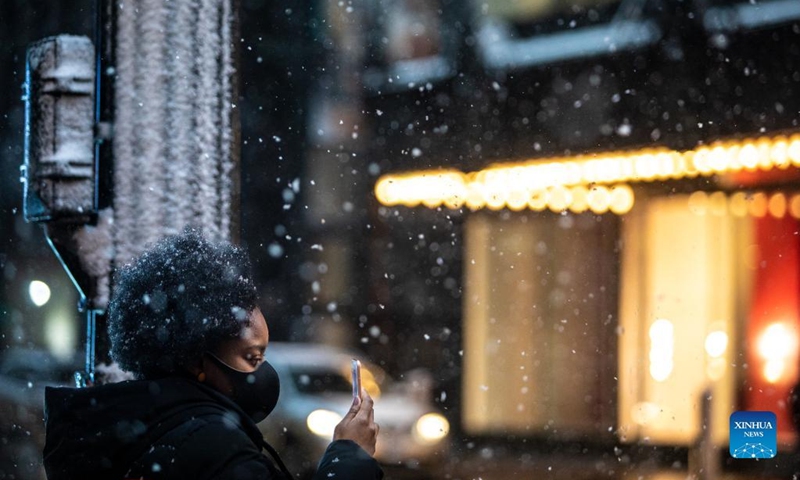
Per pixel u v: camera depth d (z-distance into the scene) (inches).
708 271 820.6
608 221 868.6
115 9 171.9
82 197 172.1
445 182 970.7
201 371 129.5
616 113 860.0
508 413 910.4
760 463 672.4
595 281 873.5
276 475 121.2
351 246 1050.1
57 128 174.1
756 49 791.1
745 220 804.0
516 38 930.7
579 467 753.0
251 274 133.2
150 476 119.2
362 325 1031.6
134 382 125.9
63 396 127.3
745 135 797.9
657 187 843.4
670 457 775.1
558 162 892.0
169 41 171.6
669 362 835.4
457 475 722.2
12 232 1170.0
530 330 908.0
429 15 994.1
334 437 130.0
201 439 119.6
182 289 127.5
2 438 704.4
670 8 831.1
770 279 792.9
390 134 1021.2
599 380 867.4
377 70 1047.0
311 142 1092.5
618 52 855.7
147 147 170.1
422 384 772.0
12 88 1192.2
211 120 172.9
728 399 804.0
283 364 727.7
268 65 1107.9
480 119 945.5
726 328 812.0
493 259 935.0
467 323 948.0
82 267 170.6
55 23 1151.0
